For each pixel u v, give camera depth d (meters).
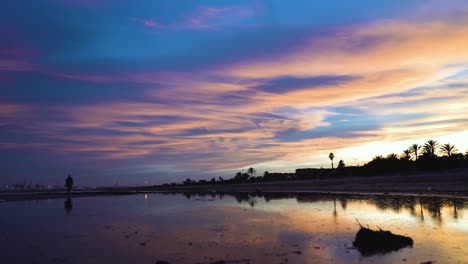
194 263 14.40
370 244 16.66
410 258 14.13
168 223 27.38
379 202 41.34
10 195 91.62
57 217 34.28
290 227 23.34
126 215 35.09
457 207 32.53
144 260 15.16
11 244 19.66
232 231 22.34
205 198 67.75
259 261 14.43
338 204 41.06
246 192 92.00
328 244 17.31
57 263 15.02
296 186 102.50
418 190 57.12
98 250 17.47
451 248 15.69
